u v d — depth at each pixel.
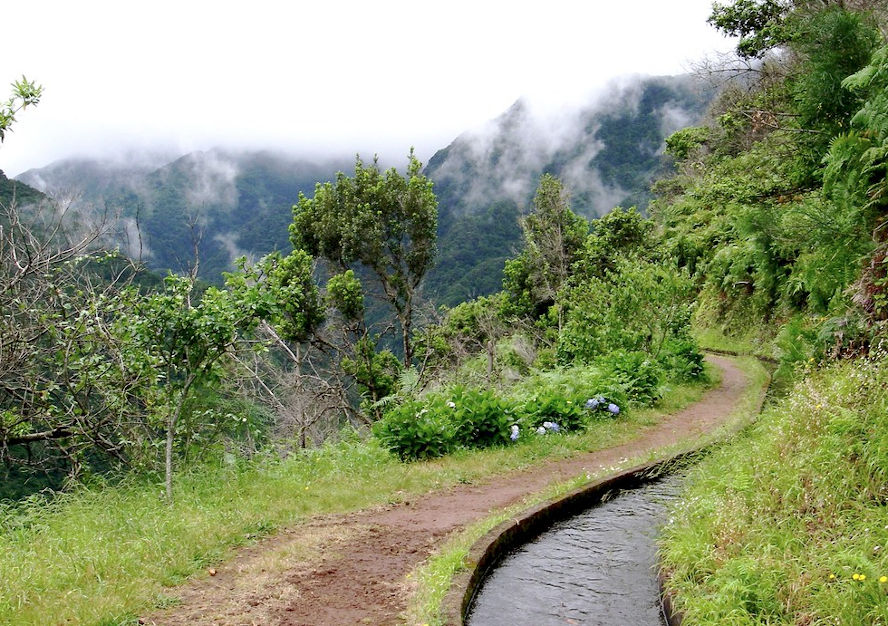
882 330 6.61
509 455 9.35
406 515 7.03
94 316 8.39
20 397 9.05
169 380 7.90
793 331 9.80
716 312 23.89
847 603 3.46
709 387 14.94
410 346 22.95
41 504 7.22
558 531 6.22
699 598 4.11
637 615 4.48
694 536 4.90
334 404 19.42
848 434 4.86
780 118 14.92
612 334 15.88
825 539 4.17
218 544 5.87
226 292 8.05
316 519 6.85
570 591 4.90
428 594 4.65
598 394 11.72
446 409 10.10
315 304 19.20
